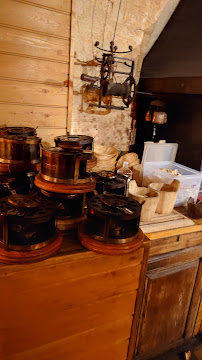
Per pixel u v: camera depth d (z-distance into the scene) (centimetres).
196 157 317
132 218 159
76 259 160
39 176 179
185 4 321
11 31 220
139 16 327
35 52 233
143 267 189
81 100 350
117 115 384
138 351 240
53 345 173
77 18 307
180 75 306
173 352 258
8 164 194
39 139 204
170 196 243
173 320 250
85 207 207
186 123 326
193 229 237
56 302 163
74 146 171
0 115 236
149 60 368
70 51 246
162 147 288
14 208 149
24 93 239
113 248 162
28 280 149
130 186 249
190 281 245
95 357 195
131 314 199
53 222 163
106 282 175
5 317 151
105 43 337
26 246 146
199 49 286
